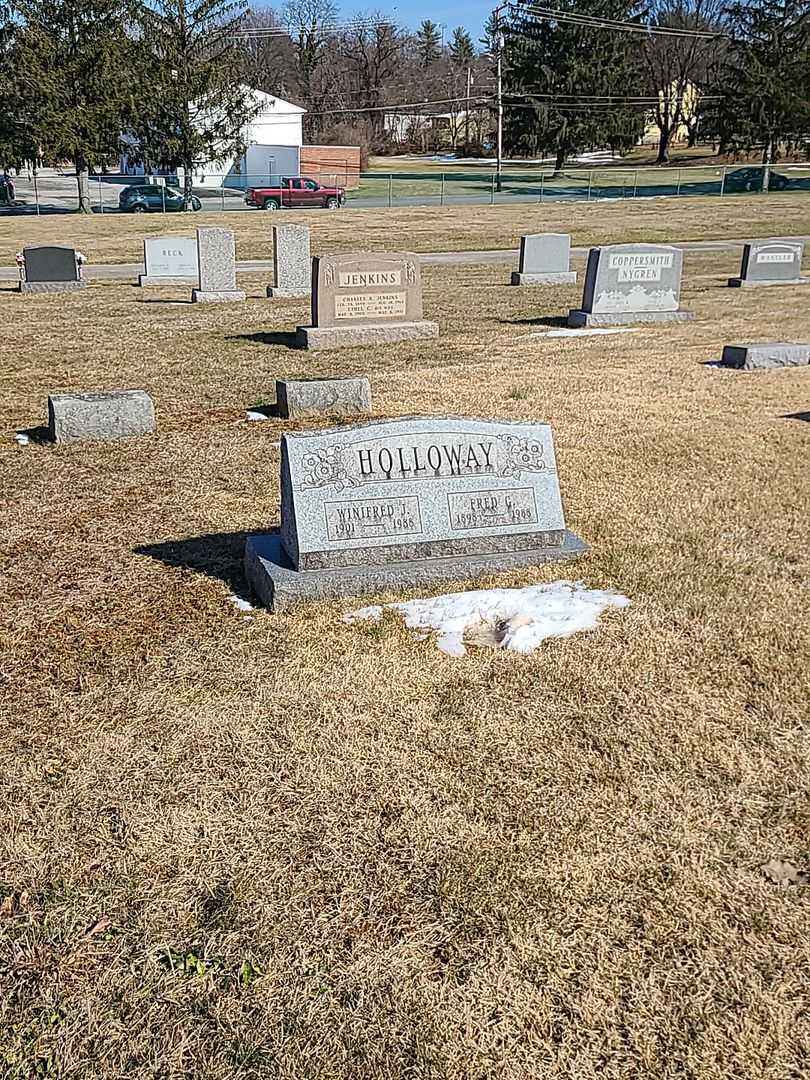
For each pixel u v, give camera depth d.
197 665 3.22
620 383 7.77
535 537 3.99
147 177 42.47
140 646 3.36
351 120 67.25
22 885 2.26
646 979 2.00
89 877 2.29
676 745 2.78
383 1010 1.94
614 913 2.18
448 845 2.38
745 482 5.21
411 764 2.70
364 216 27.45
